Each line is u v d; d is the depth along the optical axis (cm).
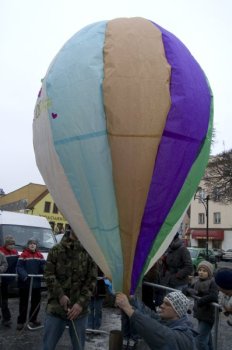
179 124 335
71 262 453
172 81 342
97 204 338
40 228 1227
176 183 342
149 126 328
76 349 445
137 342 464
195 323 644
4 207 5416
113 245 341
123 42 350
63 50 374
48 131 355
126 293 343
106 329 748
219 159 3169
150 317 331
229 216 4950
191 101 343
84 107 337
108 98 331
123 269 343
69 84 347
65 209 358
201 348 521
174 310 337
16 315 881
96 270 464
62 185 350
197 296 545
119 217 337
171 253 701
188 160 344
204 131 356
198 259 2375
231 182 3136
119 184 331
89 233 346
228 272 420
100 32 365
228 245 4900
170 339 312
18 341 670
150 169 330
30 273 760
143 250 345
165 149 331
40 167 381
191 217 5384
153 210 339
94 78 339
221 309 512
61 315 441
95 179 336
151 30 364
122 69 336
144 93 331
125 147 327
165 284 697
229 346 589
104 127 332
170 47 357
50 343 439
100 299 732
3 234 1131
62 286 448
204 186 3512
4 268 795
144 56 343
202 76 374
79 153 337
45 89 365
